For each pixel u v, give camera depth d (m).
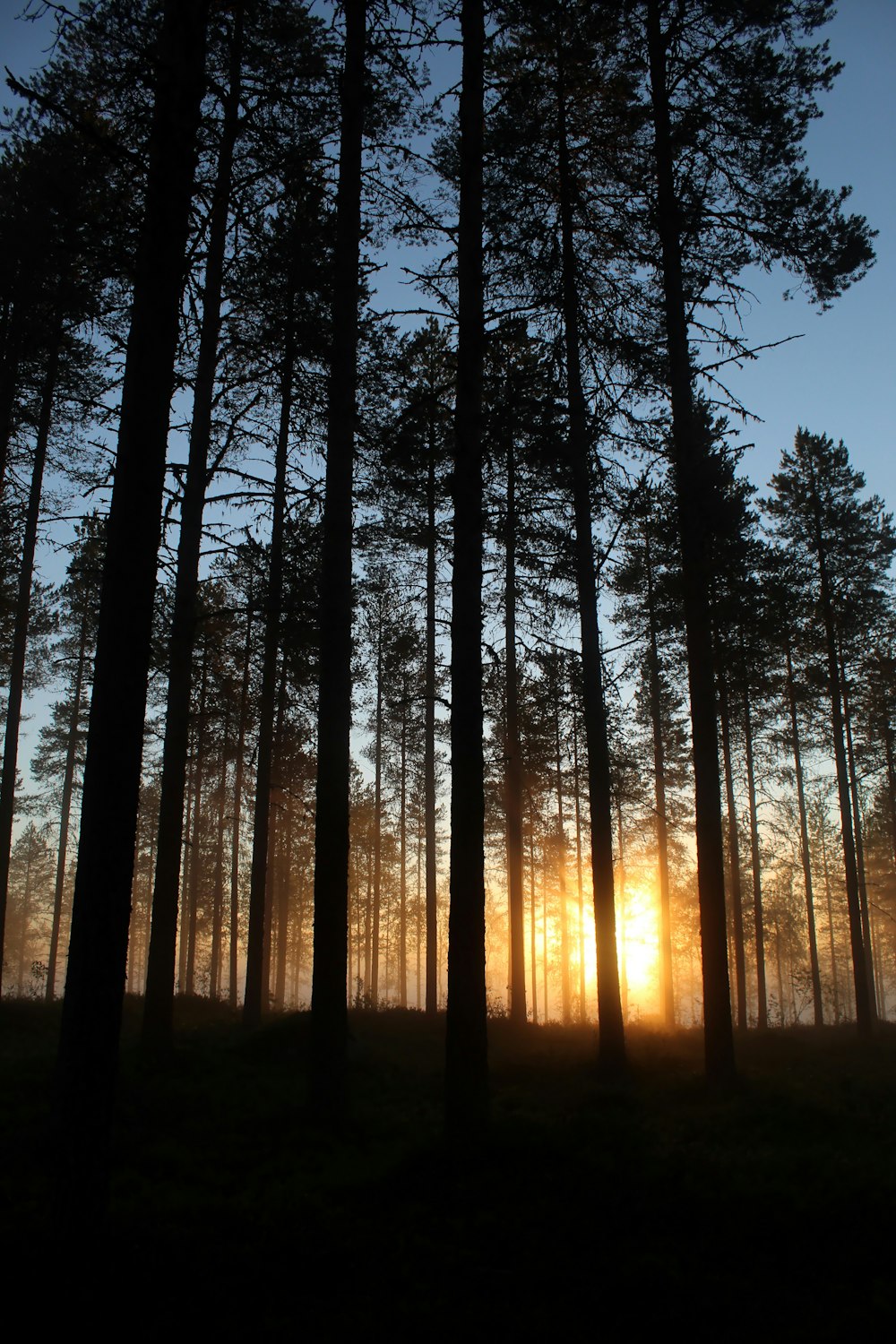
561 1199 7.21
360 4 11.51
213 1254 6.11
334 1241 6.40
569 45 14.02
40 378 19.38
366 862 46.44
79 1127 5.96
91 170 10.25
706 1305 5.53
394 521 20.72
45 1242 5.83
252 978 18.14
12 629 26.19
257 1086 11.68
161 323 7.15
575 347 14.83
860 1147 9.40
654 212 13.89
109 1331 5.03
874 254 13.00
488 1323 5.30
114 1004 6.24
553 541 16.23
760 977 32.41
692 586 13.75
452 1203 7.18
